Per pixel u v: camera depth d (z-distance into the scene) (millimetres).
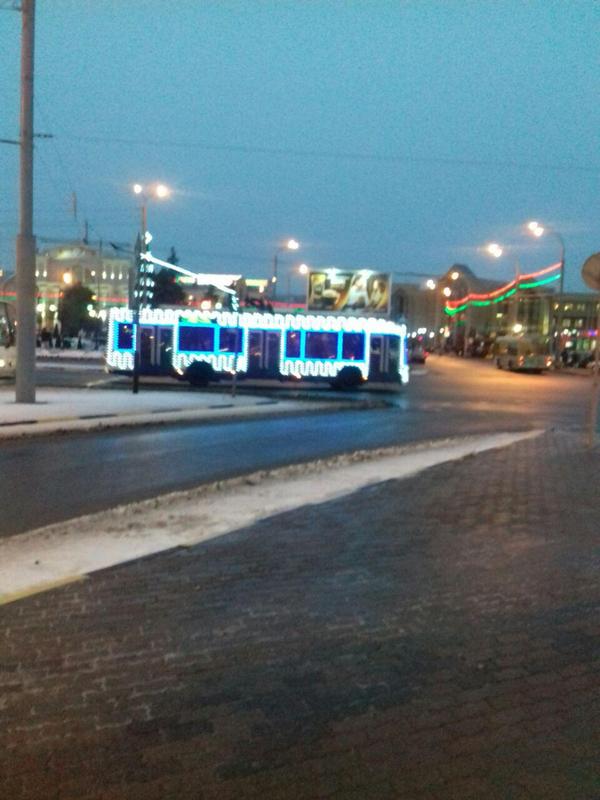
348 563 7520
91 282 121750
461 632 5844
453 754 4176
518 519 9281
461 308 125312
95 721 4465
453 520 9211
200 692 4828
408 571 7281
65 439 17172
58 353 62531
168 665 5207
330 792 3834
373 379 37188
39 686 4887
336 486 11383
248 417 23297
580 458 14078
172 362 37094
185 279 61031
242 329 36938
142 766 4031
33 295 21797
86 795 3793
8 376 32625
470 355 104875
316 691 4863
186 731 4371
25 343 21875
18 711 4574
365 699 4770
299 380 37250
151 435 18250
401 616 6156
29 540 8438
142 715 4539
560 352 78438
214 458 14906
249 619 6051
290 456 15305
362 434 19344
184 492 10969
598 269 14539
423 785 3900
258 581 6977
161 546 8156
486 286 123562
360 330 37156
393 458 14500
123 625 5898
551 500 10336
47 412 20000
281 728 4414
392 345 37312
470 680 5047
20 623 5922
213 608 6285
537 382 47688
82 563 7535
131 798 3773
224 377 37188
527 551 7961
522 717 4578
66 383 34938
